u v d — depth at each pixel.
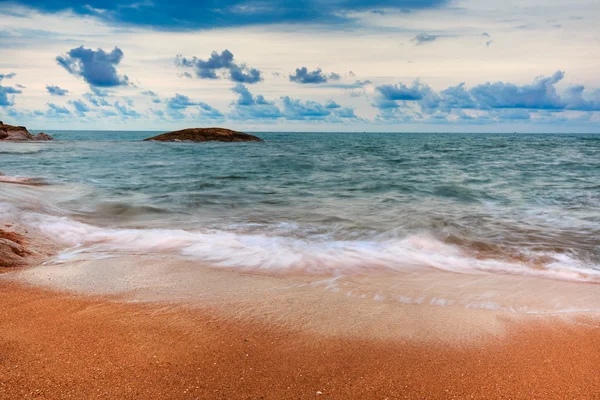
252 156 31.25
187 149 38.50
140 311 4.22
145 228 8.13
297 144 58.78
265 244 7.04
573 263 6.39
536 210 10.67
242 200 11.86
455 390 3.00
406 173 19.84
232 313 4.23
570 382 3.11
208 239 7.25
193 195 12.24
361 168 22.53
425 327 4.01
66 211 9.19
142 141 51.62
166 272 5.51
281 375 3.14
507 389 3.02
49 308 4.21
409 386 3.04
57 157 26.09
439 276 5.67
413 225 8.49
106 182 14.69
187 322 3.99
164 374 3.09
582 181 16.59
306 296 4.78
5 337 3.54
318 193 13.42
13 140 47.91
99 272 5.42
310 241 7.36
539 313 4.42
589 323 4.16
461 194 13.30
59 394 2.79
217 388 2.95
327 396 2.90
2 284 4.85
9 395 2.75
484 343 3.70
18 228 7.02
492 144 61.62
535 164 24.77
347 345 3.62
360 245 7.14
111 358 3.27
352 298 4.76
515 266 6.20
